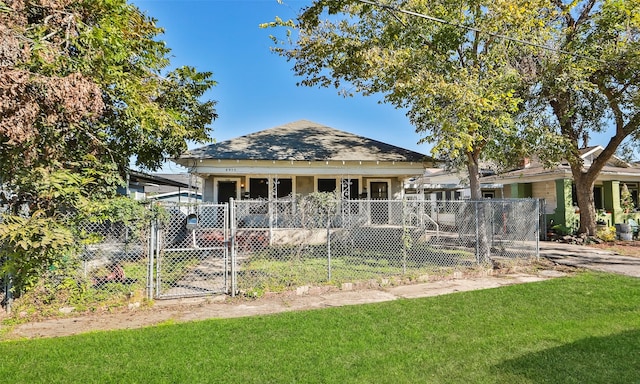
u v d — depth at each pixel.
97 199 6.33
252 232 11.15
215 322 5.03
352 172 13.24
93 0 6.20
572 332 4.45
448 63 9.99
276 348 4.07
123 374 3.48
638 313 5.25
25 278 5.43
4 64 4.60
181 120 9.06
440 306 5.74
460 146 8.24
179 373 3.48
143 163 10.58
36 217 5.24
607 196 18.39
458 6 9.59
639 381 3.23
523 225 11.10
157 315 5.51
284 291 6.64
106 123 7.98
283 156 12.81
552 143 10.85
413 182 21.95
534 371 3.44
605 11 10.55
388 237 12.40
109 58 6.52
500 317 5.14
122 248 6.35
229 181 14.37
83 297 5.71
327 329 4.70
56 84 4.87
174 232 9.12
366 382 3.27
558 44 10.97
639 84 11.02
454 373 3.43
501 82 9.41
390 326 4.80
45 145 5.71
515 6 8.98
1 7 4.89
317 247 11.74
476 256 8.95
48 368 3.63
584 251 12.20
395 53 9.07
